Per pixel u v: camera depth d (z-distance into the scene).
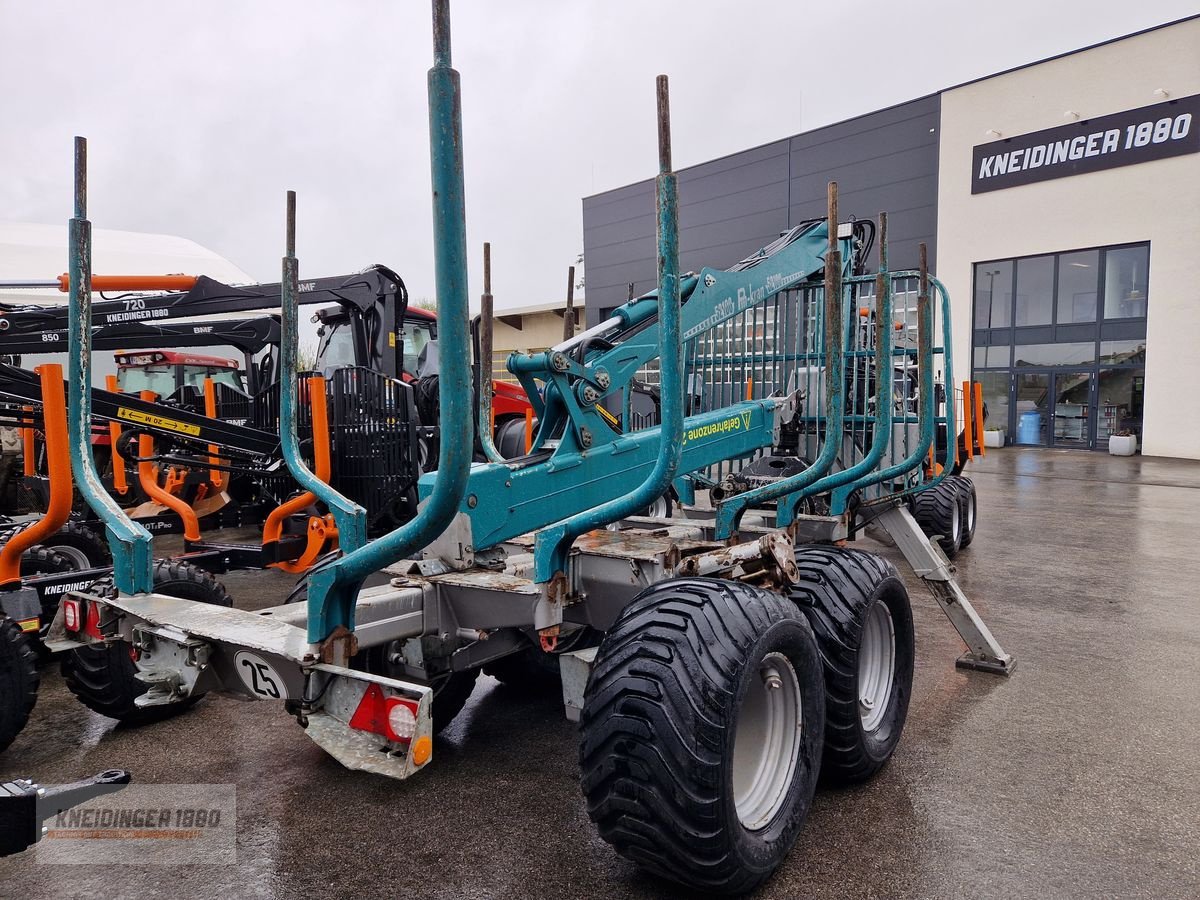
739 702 2.10
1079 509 10.66
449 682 3.44
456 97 1.61
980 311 21.92
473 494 2.69
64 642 2.82
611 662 2.14
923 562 4.37
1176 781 3.04
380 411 5.86
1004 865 2.47
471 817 2.80
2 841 1.83
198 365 11.15
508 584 2.76
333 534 5.87
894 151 22.42
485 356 2.82
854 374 5.03
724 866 2.07
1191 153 18.12
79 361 2.75
